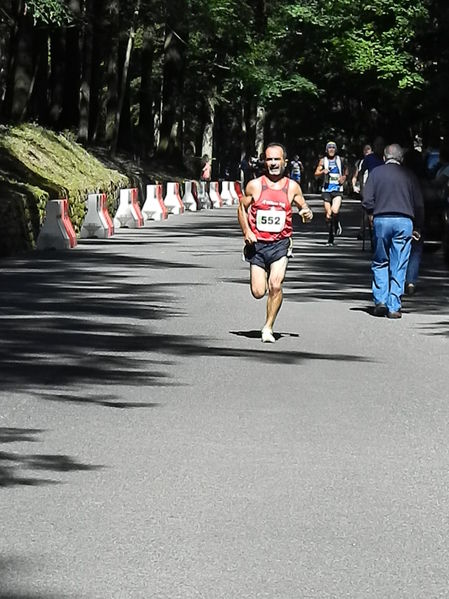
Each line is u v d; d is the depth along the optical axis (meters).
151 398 13.00
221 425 11.70
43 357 15.56
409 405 12.84
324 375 14.53
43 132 47.16
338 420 12.03
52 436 11.16
